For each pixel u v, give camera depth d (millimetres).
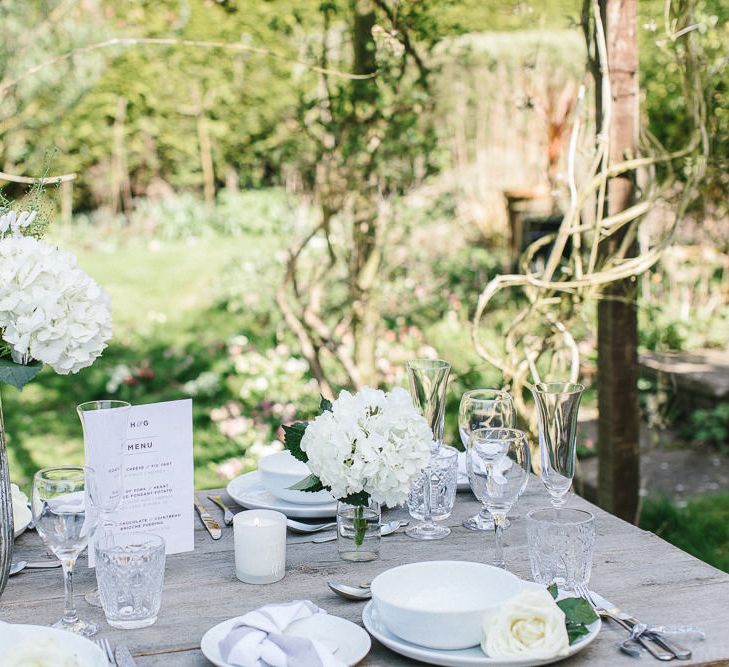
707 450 4648
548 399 1576
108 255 8281
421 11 3385
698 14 2939
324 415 1534
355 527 1593
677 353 5160
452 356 5094
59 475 1349
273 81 6449
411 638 1267
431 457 1763
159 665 1259
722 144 3139
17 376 1356
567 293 2973
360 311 3797
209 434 4840
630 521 2945
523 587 1345
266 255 7180
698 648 1291
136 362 5805
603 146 2754
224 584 1529
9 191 6625
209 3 4719
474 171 5359
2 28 5770
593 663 1252
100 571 1363
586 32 2812
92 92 7262
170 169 8688
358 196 3740
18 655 1058
